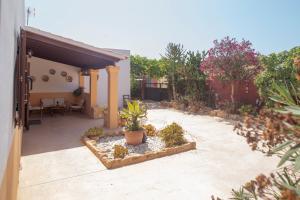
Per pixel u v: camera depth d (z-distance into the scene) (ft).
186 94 53.88
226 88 45.96
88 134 25.95
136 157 19.03
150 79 73.82
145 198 13.53
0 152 5.61
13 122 10.79
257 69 40.34
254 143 5.26
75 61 39.86
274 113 4.42
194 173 16.94
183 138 24.14
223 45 41.22
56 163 18.78
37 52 37.63
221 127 32.86
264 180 5.63
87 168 17.79
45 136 27.27
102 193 14.07
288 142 4.01
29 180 15.72
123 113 24.43
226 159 19.83
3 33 6.06
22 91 13.96
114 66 31.78
